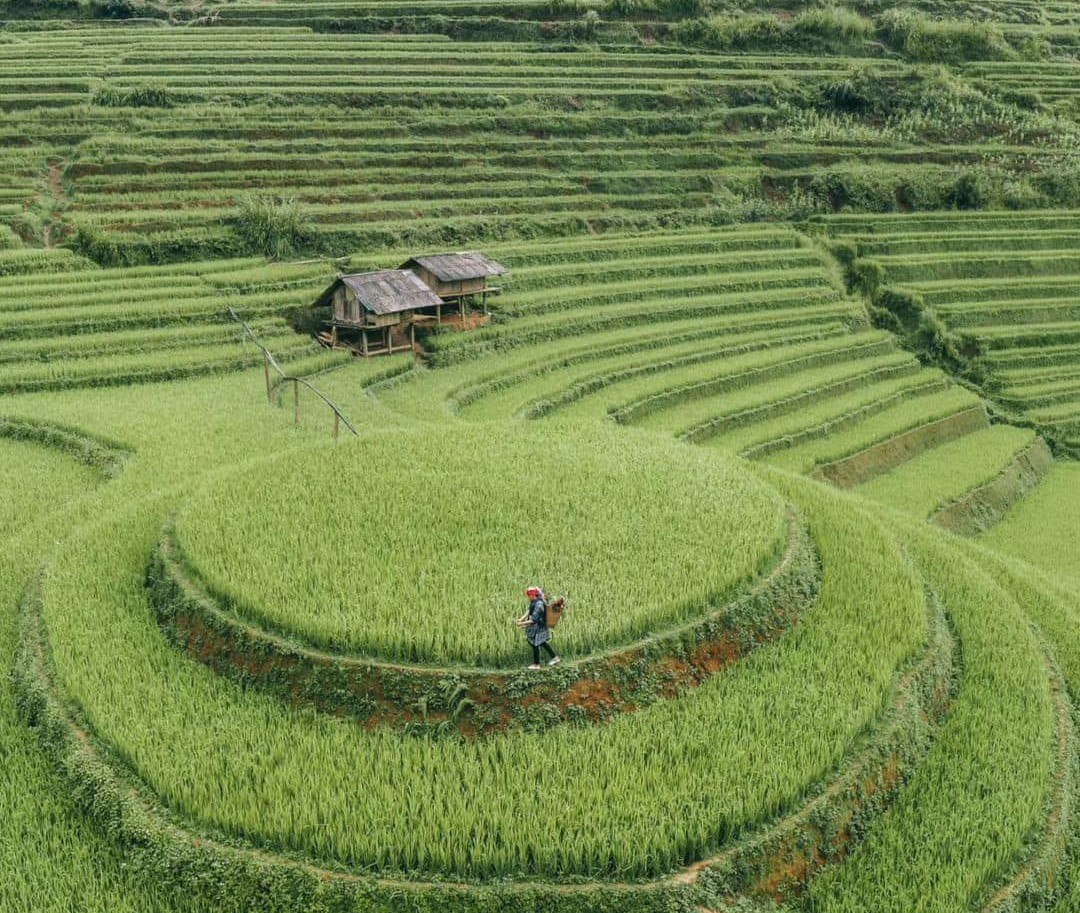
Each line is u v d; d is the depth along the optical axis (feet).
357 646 51.49
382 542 61.41
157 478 82.12
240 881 40.86
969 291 178.29
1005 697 59.62
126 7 246.47
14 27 235.61
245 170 173.17
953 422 140.36
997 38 268.82
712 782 45.80
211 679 52.54
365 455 76.69
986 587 74.23
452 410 113.19
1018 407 151.12
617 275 166.91
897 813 49.96
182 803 44.09
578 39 248.11
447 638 50.98
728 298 165.58
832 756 49.06
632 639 53.88
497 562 59.31
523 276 158.71
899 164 217.15
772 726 50.39
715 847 43.68
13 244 143.54
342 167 179.73
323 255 157.48
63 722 49.52
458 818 42.42
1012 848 47.83
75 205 154.71
